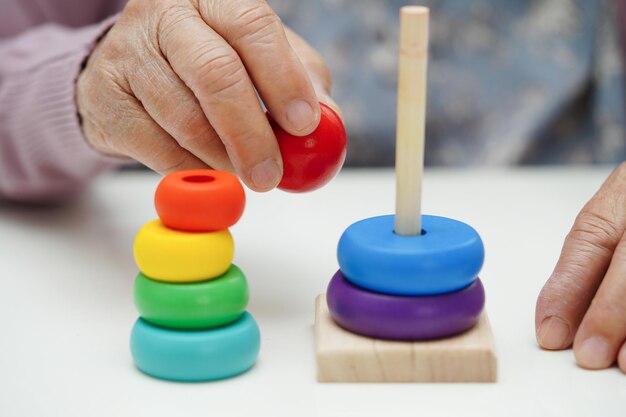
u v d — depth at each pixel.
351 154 0.96
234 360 0.50
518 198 0.75
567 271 0.53
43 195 0.77
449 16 0.94
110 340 0.54
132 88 0.56
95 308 0.58
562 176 0.80
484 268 0.62
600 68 0.94
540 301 0.53
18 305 0.58
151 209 0.75
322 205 0.74
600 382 0.50
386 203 0.74
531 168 0.89
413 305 0.50
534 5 0.94
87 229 0.71
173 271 0.49
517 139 0.95
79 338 0.54
